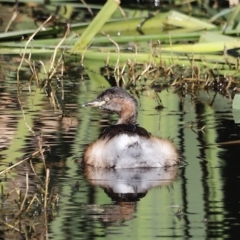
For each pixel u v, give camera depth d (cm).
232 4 2136
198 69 1767
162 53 1873
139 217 992
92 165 1185
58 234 941
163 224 970
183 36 1916
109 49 1922
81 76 1828
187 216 991
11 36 1950
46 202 1022
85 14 2316
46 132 1367
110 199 1051
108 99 1348
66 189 1091
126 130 1184
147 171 1174
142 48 1930
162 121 1462
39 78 1775
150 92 1723
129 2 2338
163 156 1180
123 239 924
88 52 1872
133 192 1083
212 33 1881
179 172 1164
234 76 1783
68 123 1432
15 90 1686
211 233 941
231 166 1182
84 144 1296
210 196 1066
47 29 1998
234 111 1547
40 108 1539
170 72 1817
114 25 2061
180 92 1725
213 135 1362
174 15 2066
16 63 1920
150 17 2077
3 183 1114
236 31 1911
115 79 1780
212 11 2252
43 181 1117
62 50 1894
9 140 1316
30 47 1920
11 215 1002
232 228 952
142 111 1547
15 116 1471
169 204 1035
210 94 1716
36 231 950
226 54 1841
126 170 1176
